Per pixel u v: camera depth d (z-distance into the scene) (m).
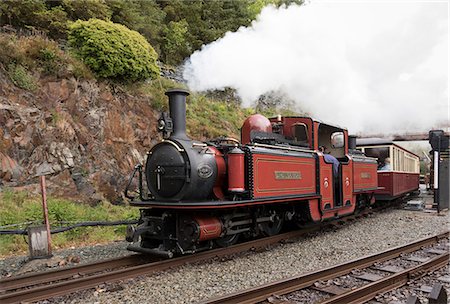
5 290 5.00
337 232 9.45
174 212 6.60
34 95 10.61
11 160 9.55
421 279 5.34
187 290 4.92
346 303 4.29
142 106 13.18
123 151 12.04
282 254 6.94
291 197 7.96
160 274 5.64
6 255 7.28
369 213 13.05
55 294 4.77
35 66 11.03
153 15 18.30
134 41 13.16
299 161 8.42
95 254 7.15
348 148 12.19
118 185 11.50
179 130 7.00
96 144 11.38
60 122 10.72
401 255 6.76
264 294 4.50
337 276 5.37
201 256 6.46
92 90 11.88
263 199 7.07
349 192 10.62
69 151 10.63
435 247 7.60
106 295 4.77
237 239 7.69
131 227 6.32
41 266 6.40
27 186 9.57
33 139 10.09
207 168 6.64
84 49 12.16
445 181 13.87
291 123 9.52
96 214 9.70
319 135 10.77
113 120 12.09
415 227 10.20
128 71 12.80
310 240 8.36
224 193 7.22
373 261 6.19
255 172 7.01
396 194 15.16
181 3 20.86
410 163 19.30
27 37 11.77
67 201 9.84
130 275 5.52
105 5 14.61
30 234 6.71
